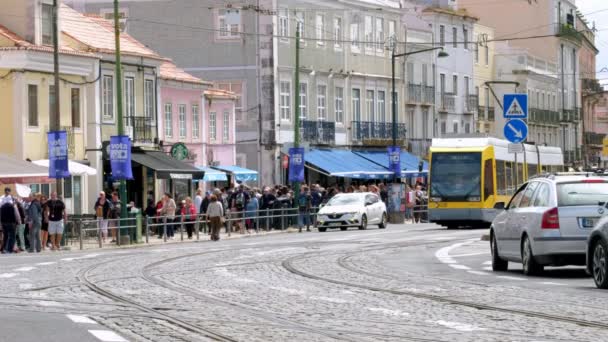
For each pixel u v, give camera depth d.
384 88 152.88
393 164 122.12
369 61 149.38
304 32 135.62
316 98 138.00
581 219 40.62
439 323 28.19
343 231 97.25
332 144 139.00
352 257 56.25
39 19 94.38
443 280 41.47
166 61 109.88
